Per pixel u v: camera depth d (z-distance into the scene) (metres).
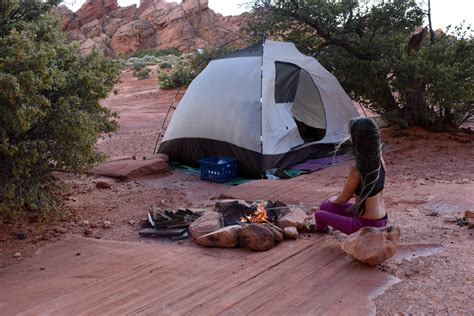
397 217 5.61
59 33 6.05
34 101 4.64
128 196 7.12
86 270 4.32
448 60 10.60
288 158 8.83
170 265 4.34
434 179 7.48
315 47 12.80
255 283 3.88
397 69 10.92
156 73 38.06
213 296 3.69
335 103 10.08
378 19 12.21
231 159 8.45
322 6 12.07
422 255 4.35
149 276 4.12
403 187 7.04
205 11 63.97
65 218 6.02
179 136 9.38
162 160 8.88
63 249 4.93
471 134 10.93
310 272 4.03
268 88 8.63
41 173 5.40
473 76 10.36
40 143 4.88
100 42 60.53
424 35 11.77
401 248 4.47
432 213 5.62
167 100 23.91
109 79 6.17
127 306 3.59
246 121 8.44
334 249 4.49
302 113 10.12
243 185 7.45
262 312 3.42
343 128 10.11
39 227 5.70
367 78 11.71
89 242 5.11
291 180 7.83
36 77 4.56
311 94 10.02
